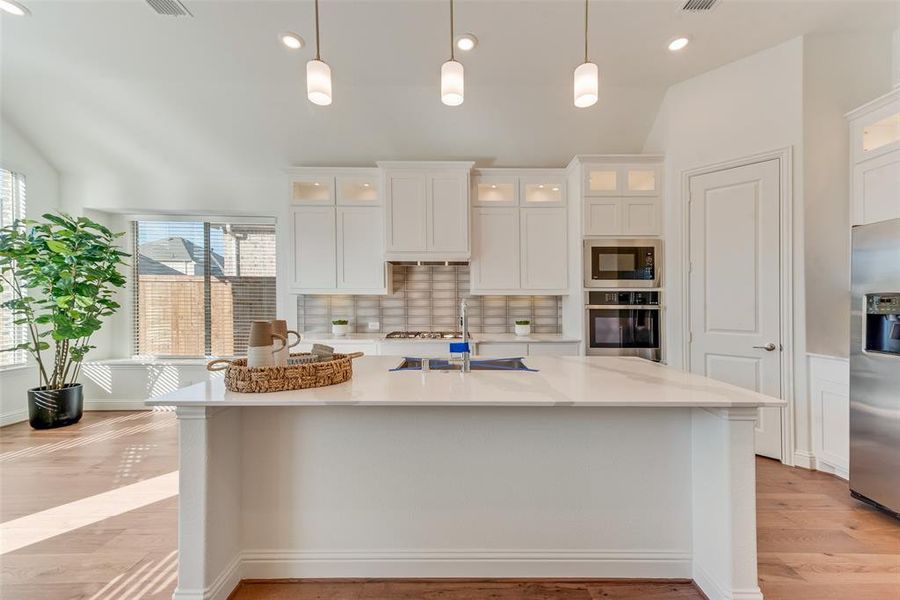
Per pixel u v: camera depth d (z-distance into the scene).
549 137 3.63
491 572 1.64
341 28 2.50
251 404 1.32
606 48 2.72
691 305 3.13
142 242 4.15
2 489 2.35
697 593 1.55
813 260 2.62
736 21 2.47
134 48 2.73
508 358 2.27
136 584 1.57
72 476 2.51
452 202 3.60
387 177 3.58
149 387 3.94
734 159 2.90
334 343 3.56
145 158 3.77
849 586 1.54
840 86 2.63
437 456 1.65
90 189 3.86
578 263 3.49
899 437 1.93
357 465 1.64
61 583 1.57
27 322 3.23
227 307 4.18
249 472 1.64
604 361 2.21
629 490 1.63
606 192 3.42
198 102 3.31
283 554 1.64
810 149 2.62
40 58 2.85
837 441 2.43
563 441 1.64
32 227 3.51
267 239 4.18
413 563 1.64
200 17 2.41
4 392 3.42
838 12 2.40
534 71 2.98
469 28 2.50
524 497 1.65
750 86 2.83
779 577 1.59
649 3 2.30
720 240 2.98
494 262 3.73
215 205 3.97
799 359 2.64
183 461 1.40
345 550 1.64
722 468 1.42
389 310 4.10
